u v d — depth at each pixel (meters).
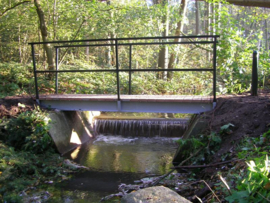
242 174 3.11
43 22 10.77
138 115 10.21
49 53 11.05
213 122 5.10
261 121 4.40
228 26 9.37
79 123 7.86
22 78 10.44
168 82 12.24
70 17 11.34
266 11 16.14
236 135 4.44
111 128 8.77
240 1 9.26
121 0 12.76
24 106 6.58
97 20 11.02
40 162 5.56
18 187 4.52
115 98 6.38
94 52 16.44
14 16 13.38
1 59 15.48
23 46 15.48
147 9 11.73
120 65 14.59
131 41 13.26
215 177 3.72
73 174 5.38
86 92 10.49
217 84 9.73
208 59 13.07
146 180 4.93
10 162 4.96
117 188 4.71
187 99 5.94
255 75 6.02
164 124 8.45
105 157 6.46
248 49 8.43
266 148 3.59
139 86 11.41
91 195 4.44
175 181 4.48
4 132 6.06
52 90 10.16
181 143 5.00
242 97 5.90
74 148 7.11
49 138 6.14
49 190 4.61
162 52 13.31
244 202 2.43
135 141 7.98
